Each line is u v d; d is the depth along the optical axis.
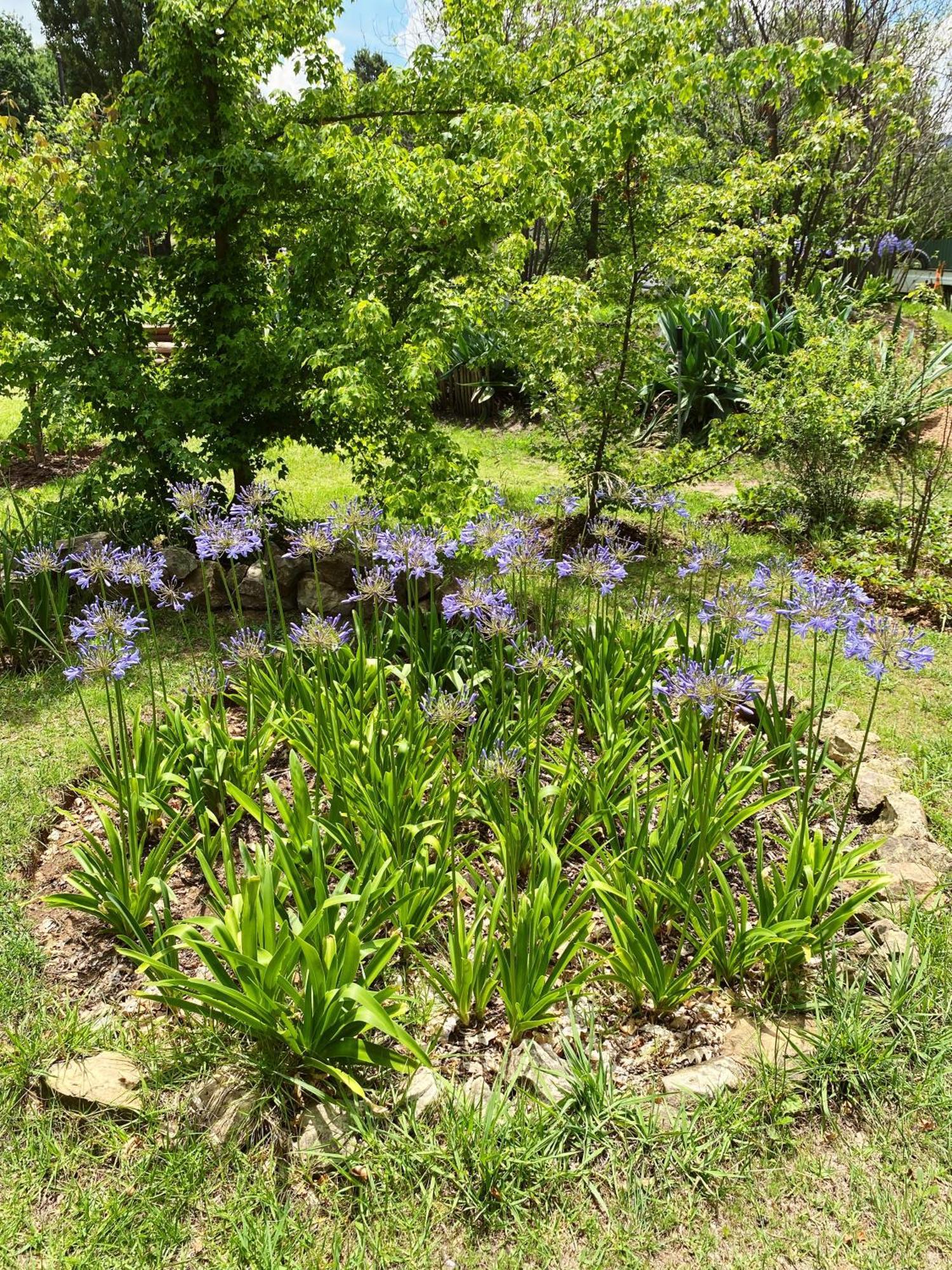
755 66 5.30
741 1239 2.04
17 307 5.40
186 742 3.38
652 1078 2.42
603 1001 2.69
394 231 5.55
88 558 3.23
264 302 6.00
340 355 5.03
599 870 2.80
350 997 2.16
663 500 5.12
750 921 2.94
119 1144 2.22
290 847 2.80
